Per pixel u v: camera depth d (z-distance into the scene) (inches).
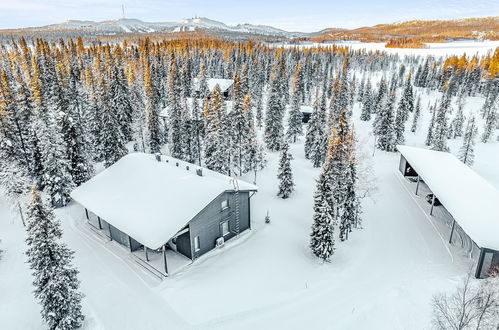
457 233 1365.7
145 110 2571.4
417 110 3196.4
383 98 3371.1
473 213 1216.2
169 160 1524.4
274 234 1325.0
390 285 1040.8
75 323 830.5
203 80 3452.3
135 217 1135.0
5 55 4520.2
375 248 1262.3
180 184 1232.2
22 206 1414.9
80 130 1808.6
